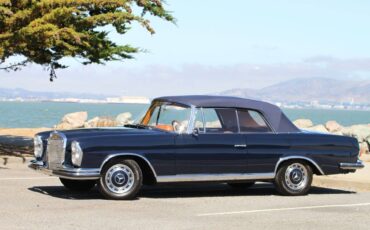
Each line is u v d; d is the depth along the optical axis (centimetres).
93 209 959
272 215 956
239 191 1229
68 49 1848
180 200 1086
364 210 1027
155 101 1174
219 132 1121
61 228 810
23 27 1664
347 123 10800
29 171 1497
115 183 1054
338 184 1382
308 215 965
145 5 1939
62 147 1037
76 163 1025
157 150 1073
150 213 940
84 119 3725
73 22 1795
